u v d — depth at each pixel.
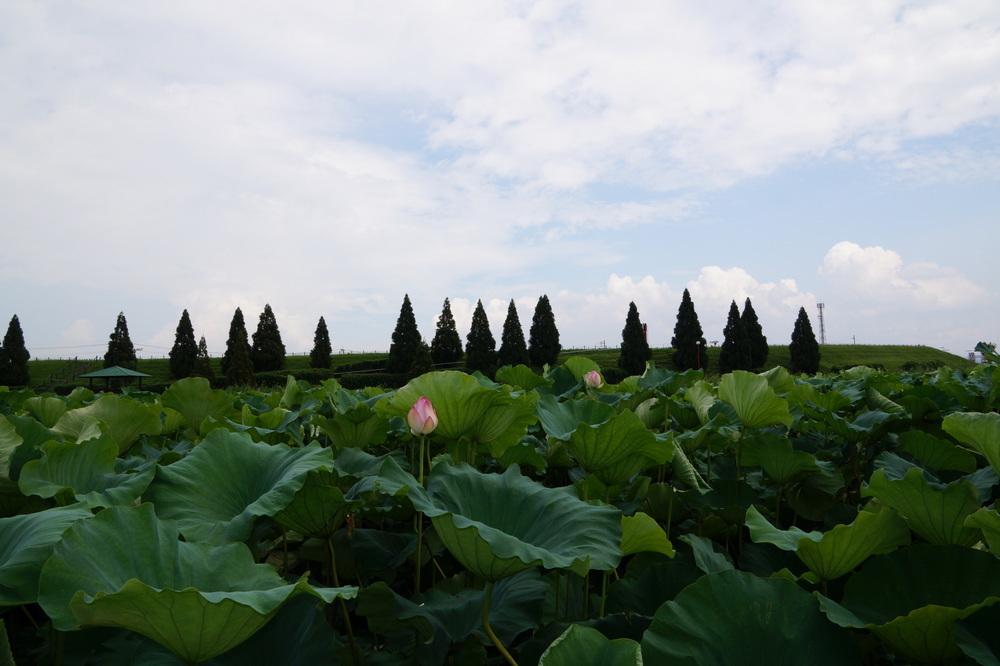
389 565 2.37
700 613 1.47
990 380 4.79
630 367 54.16
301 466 2.08
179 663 1.51
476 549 1.63
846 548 1.85
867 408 4.42
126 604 1.19
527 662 1.75
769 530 2.10
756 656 1.42
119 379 53.41
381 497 2.61
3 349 55.88
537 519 1.97
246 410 3.73
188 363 60.53
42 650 2.05
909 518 2.13
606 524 1.90
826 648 1.44
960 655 1.53
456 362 57.72
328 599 1.34
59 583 1.31
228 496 2.13
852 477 3.75
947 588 1.71
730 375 3.69
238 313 66.25
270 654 1.58
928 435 3.27
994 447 2.15
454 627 1.93
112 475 2.34
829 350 73.00
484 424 2.80
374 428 3.29
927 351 73.06
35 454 2.46
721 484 3.09
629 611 2.04
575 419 3.13
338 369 63.31
